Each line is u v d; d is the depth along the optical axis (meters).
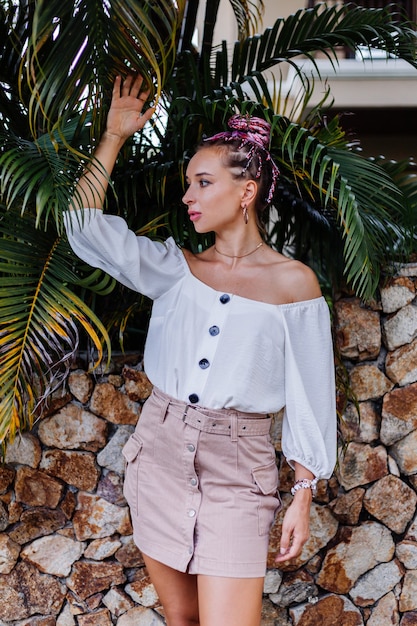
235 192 1.57
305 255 2.37
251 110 1.63
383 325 2.09
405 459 2.10
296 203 2.28
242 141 1.56
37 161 1.62
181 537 1.52
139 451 1.61
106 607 2.03
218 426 1.49
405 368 2.08
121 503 2.02
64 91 1.52
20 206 1.83
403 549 2.12
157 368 1.60
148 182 2.02
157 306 1.65
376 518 2.11
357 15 2.15
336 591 2.11
